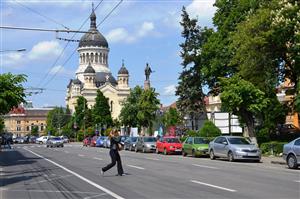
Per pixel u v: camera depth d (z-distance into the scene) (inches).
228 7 1755.7
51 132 6058.1
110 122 4734.3
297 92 1282.0
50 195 541.3
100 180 693.9
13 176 813.9
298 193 518.0
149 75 3149.6
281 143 1310.3
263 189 556.1
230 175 743.1
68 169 924.0
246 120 1505.9
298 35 1150.3
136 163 1056.2
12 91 1331.2
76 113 4923.7
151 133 3085.6
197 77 2401.6
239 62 1430.9
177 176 733.9
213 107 3777.1
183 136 2222.0
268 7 1253.7
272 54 1317.7
